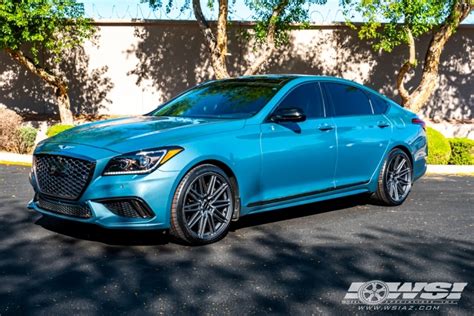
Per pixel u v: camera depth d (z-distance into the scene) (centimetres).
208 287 447
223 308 407
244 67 1756
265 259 520
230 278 468
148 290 438
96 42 1741
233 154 570
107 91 1761
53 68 1734
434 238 607
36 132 1282
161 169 520
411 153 777
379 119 743
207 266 496
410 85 1766
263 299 425
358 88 746
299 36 1756
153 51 1752
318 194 664
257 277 472
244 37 1684
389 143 742
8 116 1262
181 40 1753
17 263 496
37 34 1380
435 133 1243
